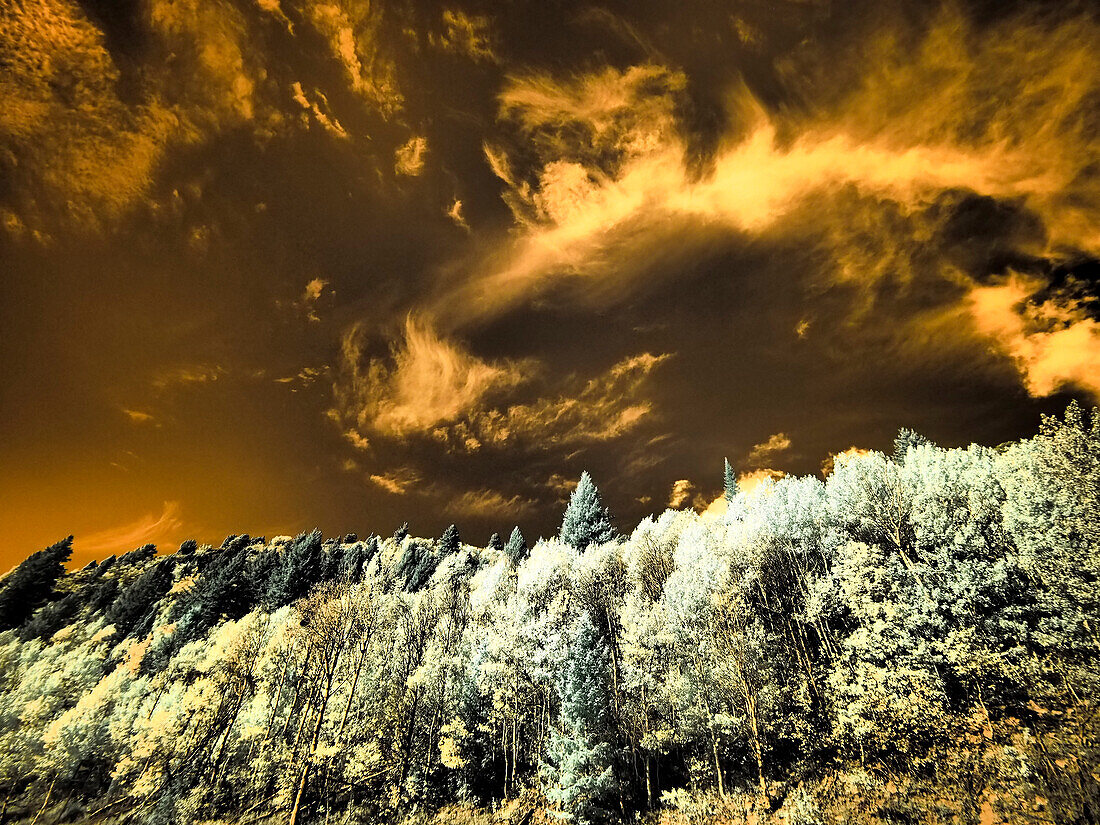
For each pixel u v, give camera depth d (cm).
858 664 2470
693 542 4881
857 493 3978
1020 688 2162
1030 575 2303
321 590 4162
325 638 3725
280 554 10256
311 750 3039
